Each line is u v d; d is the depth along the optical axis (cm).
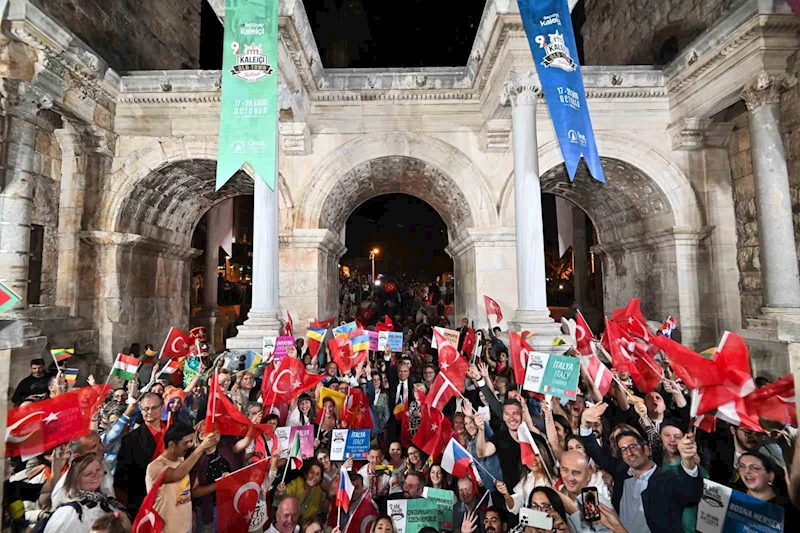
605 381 508
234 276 2383
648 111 1145
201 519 379
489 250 1142
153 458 400
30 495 364
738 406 352
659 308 1191
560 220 1911
